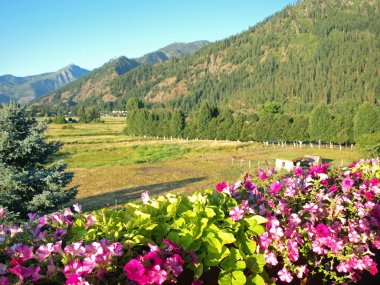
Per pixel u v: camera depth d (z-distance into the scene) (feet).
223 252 8.67
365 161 20.07
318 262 10.40
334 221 11.35
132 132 296.71
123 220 9.06
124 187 100.68
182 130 267.59
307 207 10.66
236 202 10.52
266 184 12.64
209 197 10.92
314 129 203.92
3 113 44.16
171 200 10.06
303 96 546.67
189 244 8.34
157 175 121.29
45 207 41.34
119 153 186.60
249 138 232.12
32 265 6.89
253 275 9.42
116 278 7.16
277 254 9.94
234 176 113.80
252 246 9.53
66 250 6.91
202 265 8.23
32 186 42.29
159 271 6.97
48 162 48.55
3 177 41.42
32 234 8.12
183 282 8.42
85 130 337.11
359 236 10.81
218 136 247.09
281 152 179.63
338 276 11.51
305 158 127.85
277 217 10.94
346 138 191.21
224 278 8.73
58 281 6.93
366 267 10.38
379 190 13.80
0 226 8.07
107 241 7.36
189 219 8.95
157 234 8.61
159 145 212.64
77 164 151.02
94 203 76.84
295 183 12.17
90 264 6.70
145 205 9.80
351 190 13.61
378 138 112.06
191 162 152.97
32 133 46.09
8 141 43.09
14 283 6.53
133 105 538.88
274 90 604.90
